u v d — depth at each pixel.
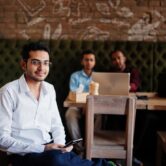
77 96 3.54
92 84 3.51
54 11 4.98
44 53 2.42
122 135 3.47
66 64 4.84
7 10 4.98
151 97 4.09
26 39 4.98
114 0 4.96
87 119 3.00
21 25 5.00
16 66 4.82
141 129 4.36
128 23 4.98
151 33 5.00
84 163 2.23
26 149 2.28
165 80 4.16
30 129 2.38
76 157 2.27
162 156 3.84
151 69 4.82
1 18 4.98
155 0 4.96
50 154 2.22
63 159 2.20
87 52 4.53
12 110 2.35
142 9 4.97
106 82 3.51
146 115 4.32
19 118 2.35
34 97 2.41
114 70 4.65
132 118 2.96
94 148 3.10
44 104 2.48
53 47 4.85
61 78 4.84
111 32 5.00
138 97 3.94
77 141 2.52
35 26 5.00
